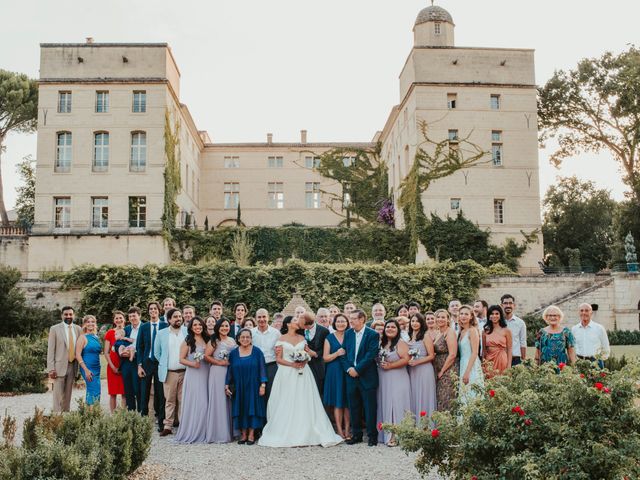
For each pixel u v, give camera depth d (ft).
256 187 173.58
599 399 19.13
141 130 128.26
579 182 187.62
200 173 173.06
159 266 101.24
